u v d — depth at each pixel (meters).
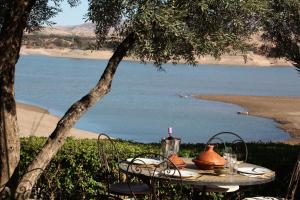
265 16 5.86
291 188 6.83
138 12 5.18
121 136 27.03
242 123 33.44
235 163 6.30
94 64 153.00
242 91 62.06
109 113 36.78
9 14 6.59
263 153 8.70
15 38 6.71
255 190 8.07
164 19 5.19
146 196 7.63
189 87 66.75
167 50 5.51
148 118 34.84
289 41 8.20
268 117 36.44
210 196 7.94
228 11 5.53
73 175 7.99
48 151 6.61
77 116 6.60
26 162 8.17
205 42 5.57
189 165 6.78
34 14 7.94
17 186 6.59
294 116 36.84
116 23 5.80
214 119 35.16
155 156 7.55
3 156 7.00
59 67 120.31
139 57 5.78
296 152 8.90
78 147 8.08
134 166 6.53
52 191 7.98
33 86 60.38
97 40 6.23
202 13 5.51
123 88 61.50
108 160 7.94
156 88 63.06
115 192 6.83
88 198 7.95
